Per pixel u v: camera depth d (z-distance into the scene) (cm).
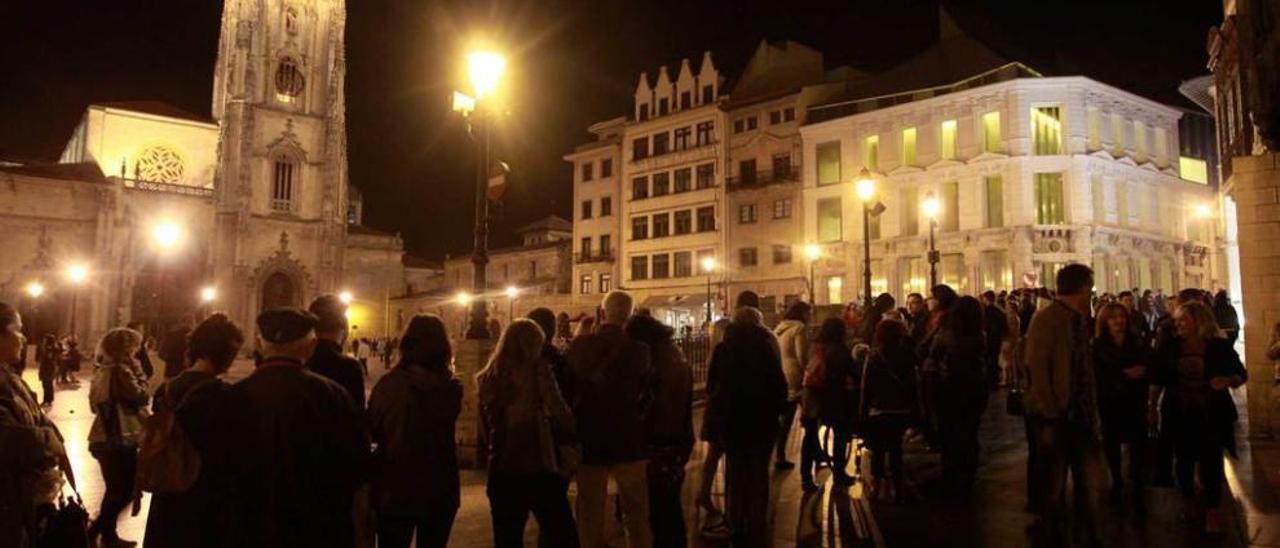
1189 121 4800
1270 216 1170
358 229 7512
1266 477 899
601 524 612
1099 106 4031
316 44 6644
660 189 5791
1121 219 4069
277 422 392
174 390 490
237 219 6041
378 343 5625
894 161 4425
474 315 1205
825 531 750
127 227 6006
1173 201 4422
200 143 6800
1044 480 662
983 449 1150
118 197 5969
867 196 1897
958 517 786
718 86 5584
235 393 399
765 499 730
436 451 508
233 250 6019
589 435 604
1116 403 790
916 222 4291
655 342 681
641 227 5881
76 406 2161
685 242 5550
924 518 786
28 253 5728
